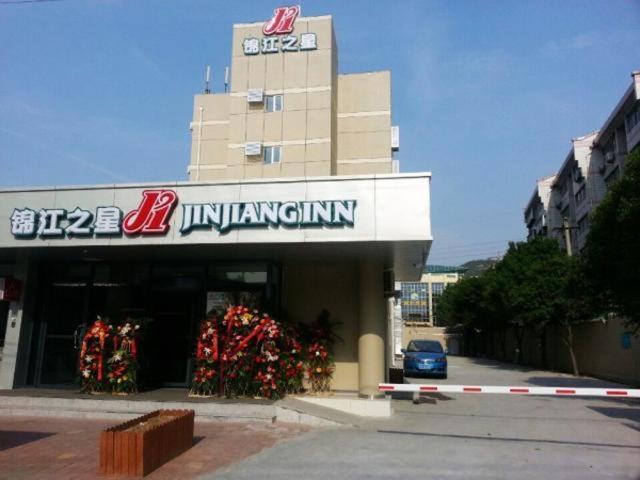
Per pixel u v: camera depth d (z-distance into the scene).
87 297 13.01
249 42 28.53
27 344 12.83
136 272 13.03
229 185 10.82
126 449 6.56
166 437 7.20
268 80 27.95
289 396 11.20
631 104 30.47
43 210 11.34
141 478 6.45
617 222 15.12
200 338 11.24
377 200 10.33
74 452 7.59
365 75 28.36
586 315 25.72
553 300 26.98
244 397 10.92
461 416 11.38
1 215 11.55
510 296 29.77
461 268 112.50
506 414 11.83
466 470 6.95
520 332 38.44
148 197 10.95
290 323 12.29
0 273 13.45
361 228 10.27
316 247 11.05
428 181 10.27
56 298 13.18
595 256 16.28
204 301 12.60
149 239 10.90
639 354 20.81
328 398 11.00
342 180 10.48
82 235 11.16
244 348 11.04
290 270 13.63
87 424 9.65
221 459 7.36
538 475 6.77
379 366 11.84
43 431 9.02
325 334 12.26
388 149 27.27
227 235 10.66
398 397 14.85
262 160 27.12
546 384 21.22
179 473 6.68
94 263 13.18
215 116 30.97
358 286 12.66
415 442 8.58
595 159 38.84
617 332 22.95
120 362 11.44
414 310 103.31
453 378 23.81
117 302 12.94
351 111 28.03
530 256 34.09
